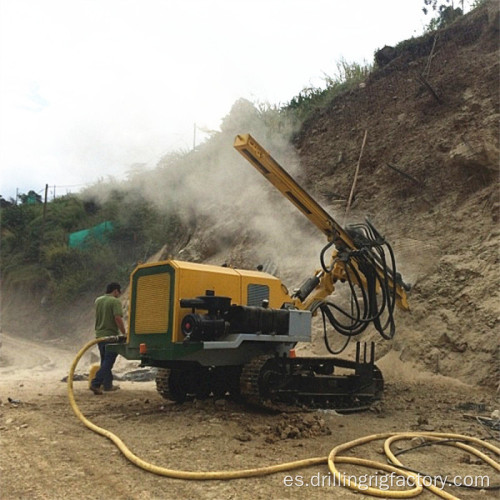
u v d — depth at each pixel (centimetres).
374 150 1502
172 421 653
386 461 525
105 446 550
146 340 728
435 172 1295
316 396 760
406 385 938
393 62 1703
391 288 928
